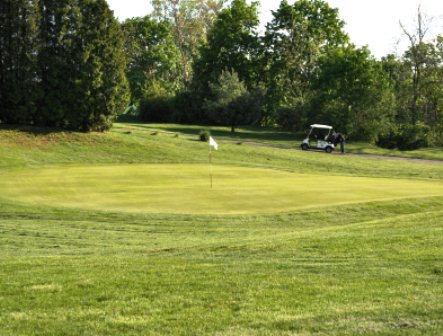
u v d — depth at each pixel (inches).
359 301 292.4
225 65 2970.0
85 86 1700.3
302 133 2593.5
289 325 261.4
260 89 2452.0
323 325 260.1
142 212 703.1
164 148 1660.9
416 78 2620.6
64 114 1704.0
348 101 2420.0
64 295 315.9
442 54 2566.4
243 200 792.3
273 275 349.7
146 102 2967.5
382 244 428.8
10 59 1676.9
